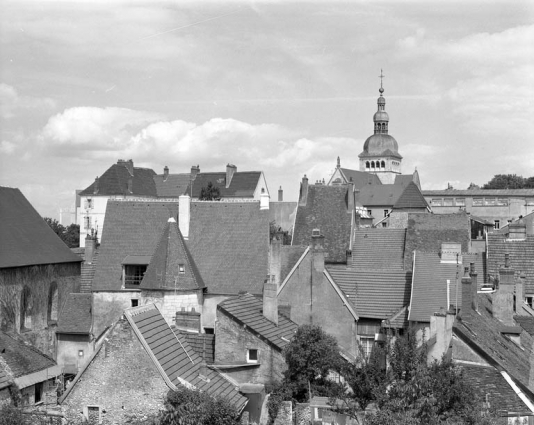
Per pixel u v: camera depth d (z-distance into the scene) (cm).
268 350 4216
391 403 2962
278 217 11894
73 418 3241
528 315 5709
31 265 6203
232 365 4141
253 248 6188
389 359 3353
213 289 5997
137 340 3222
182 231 6366
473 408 3059
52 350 6359
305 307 5075
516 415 3544
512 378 3853
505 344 4544
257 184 14975
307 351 4066
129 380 3209
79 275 7094
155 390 3186
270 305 4609
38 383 4791
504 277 5100
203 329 5972
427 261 4962
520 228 6488
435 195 15850
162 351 3328
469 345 3975
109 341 3241
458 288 4709
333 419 3703
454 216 7031
